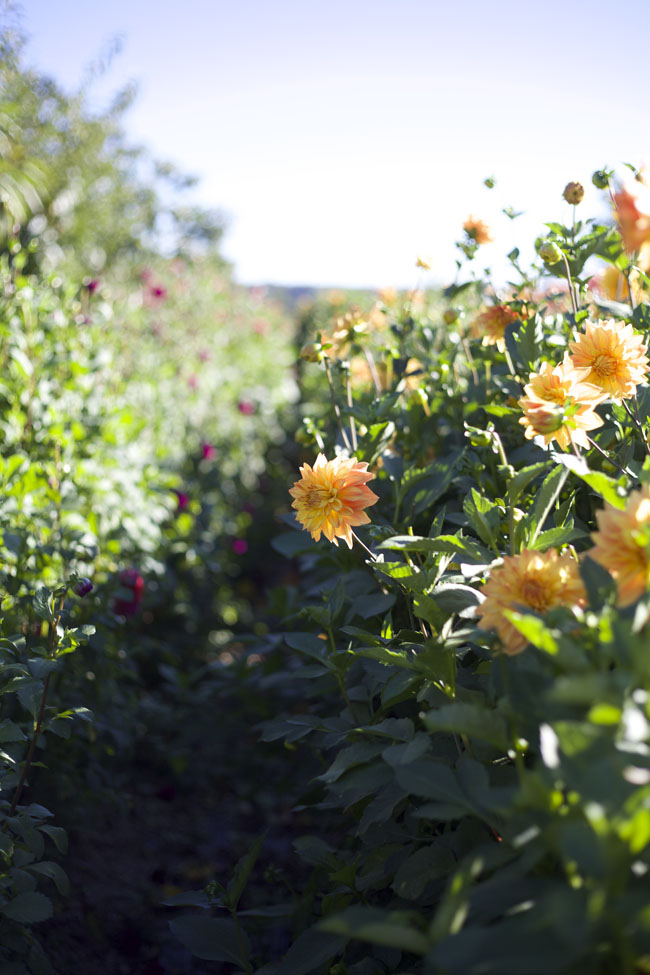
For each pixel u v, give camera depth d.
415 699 1.68
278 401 8.59
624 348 1.51
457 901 0.88
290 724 1.81
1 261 3.19
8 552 2.28
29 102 8.02
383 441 1.98
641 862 0.83
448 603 1.30
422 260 2.75
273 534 6.40
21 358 2.78
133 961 2.22
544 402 1.36
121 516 3.12
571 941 0.74
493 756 1.29
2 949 1.62
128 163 11.41
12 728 1.58
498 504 1.55
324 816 2.48
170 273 10.74
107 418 3.23
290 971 1.41
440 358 2.26
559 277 2.07
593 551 1.04
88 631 1.74
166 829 2.95
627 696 0.87
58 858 2.46
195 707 3.22
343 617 2.11
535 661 1.16
